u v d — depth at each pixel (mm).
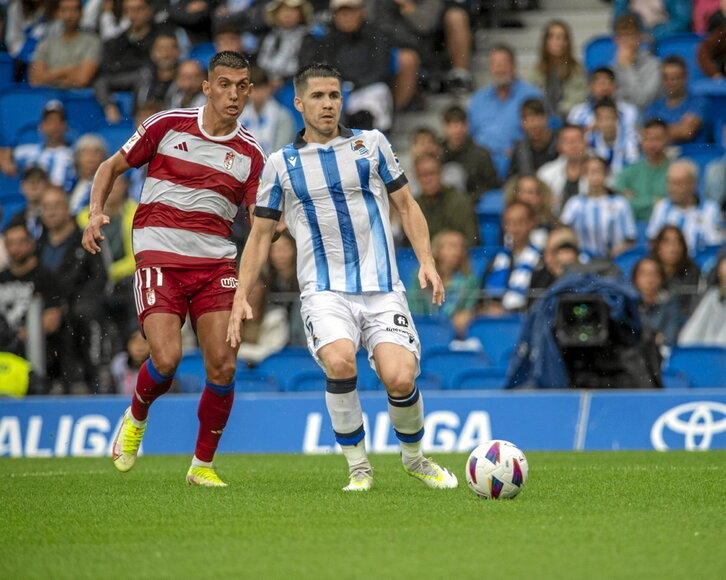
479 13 58625
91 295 42469
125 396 37656
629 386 35969
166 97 52656
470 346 41312
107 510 19141
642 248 44344
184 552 14828
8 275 42625
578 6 59594
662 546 14883
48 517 18391
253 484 23438
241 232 44438
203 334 22844
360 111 49438
